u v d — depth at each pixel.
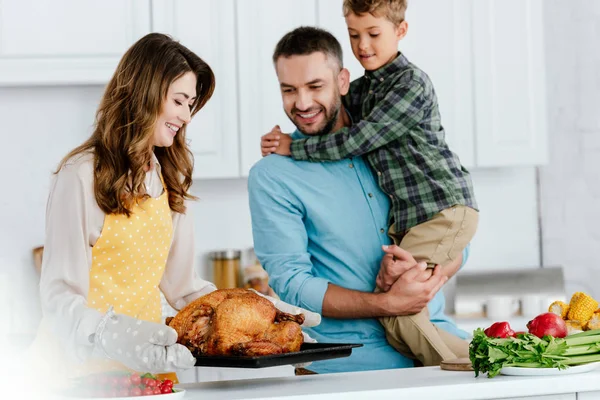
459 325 4.26
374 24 2.86
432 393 1.97
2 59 3.92
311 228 2.79
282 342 2.05
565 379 2.04
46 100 4.41
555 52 4.60
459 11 4.24
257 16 4.11
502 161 4.30
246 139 4.14
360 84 2.96
